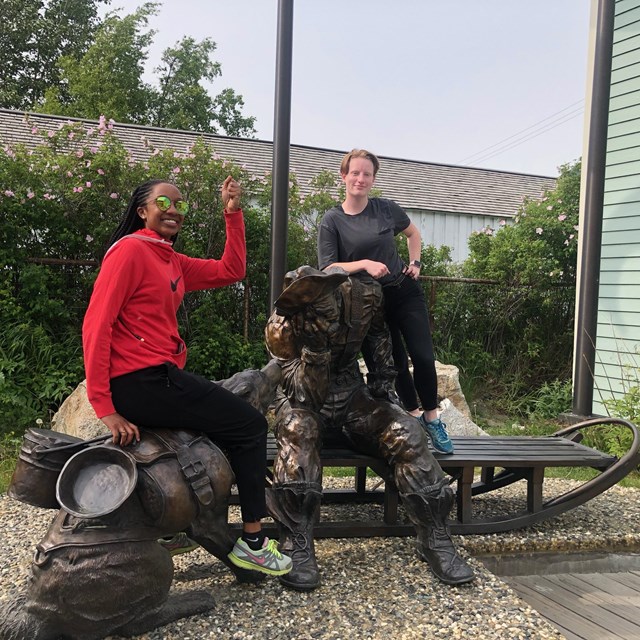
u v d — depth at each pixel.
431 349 3.38
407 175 14.89
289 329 3.04
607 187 7.08
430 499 2.92
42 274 6.20
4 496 4.09
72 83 21.55
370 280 3.18
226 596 2.63
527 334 8.52
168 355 2.31
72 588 2.08
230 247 2.76
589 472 5.16
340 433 3.37
